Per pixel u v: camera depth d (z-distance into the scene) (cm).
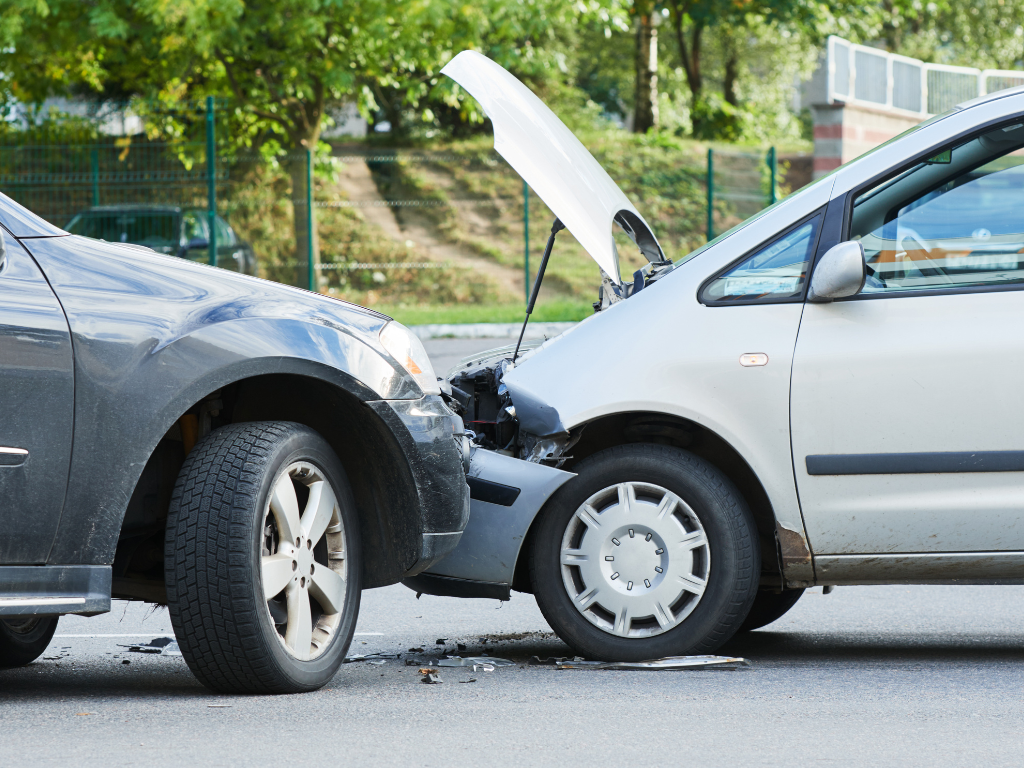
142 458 859
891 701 905
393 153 6581
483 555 1043
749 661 1058
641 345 1054
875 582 1041
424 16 4472
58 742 776
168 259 940
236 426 911
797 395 1025
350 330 963
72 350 841
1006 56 8469
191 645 874
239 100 4900
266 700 895
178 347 876
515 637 1204
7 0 4334
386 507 991
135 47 4656
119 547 945
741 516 1029
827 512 1022
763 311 1045
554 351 1080
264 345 902
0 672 1044
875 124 5753
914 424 1012
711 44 8831
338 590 949
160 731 804
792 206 1066
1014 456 1002
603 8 4734
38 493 823
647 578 1035
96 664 1085
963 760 747
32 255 858
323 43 4891
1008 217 1035
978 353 1008
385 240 5994
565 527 1050
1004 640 1174
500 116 1151
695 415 1034
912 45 8556
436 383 1025
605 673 1010
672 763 738
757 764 737
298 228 4644
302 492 955
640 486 1039
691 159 6431
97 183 4200
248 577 866
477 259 5875
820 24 6906
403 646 1163
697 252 1098
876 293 1034
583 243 1118
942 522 1011
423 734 804
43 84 5012
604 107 8988
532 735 803
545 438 1067
